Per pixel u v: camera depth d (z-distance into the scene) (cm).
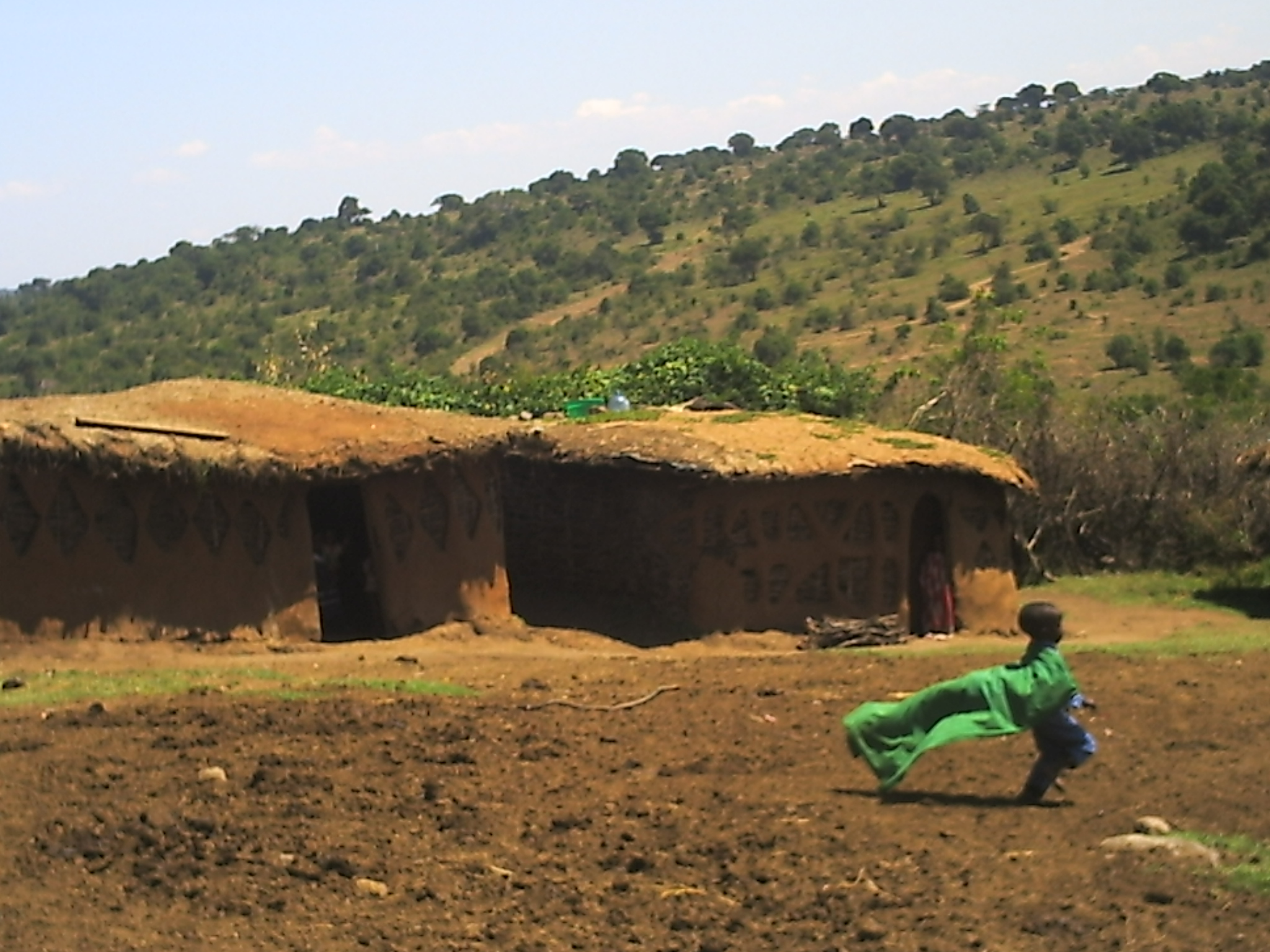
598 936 761
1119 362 5409
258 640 1800
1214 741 1198
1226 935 746
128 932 775
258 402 1958
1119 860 851
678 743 1166
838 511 2095
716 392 3036
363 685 1422
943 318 6375
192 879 852
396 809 971
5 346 7006
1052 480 2916
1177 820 948
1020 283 6825
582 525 2180
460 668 1659
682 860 865
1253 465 2741
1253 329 5669
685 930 766
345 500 2103
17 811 963
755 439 2122
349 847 896
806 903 790
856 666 1650
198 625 1755
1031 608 980
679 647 1955
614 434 2125
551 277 7825
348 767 1066
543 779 1043
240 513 1802
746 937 754
